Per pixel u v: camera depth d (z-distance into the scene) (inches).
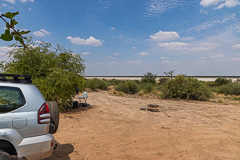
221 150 194.5
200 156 179.2
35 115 125.7
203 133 254.8
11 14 55.1
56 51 425.7
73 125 290.0
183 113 409.1
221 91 943.7
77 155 178.2
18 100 125.6
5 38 57.1
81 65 450.0
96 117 354.3
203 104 564.1
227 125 301.3
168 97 708.7
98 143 212.5
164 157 176.6
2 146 119.6
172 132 259.0
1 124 116.2
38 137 125.0
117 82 1648.6
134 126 291.0
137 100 650.8
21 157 117.7
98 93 918.4
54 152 183.5
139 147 201.6
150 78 1497.3
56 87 382.0
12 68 374.0
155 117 363.6
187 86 666.8
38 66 390.6
